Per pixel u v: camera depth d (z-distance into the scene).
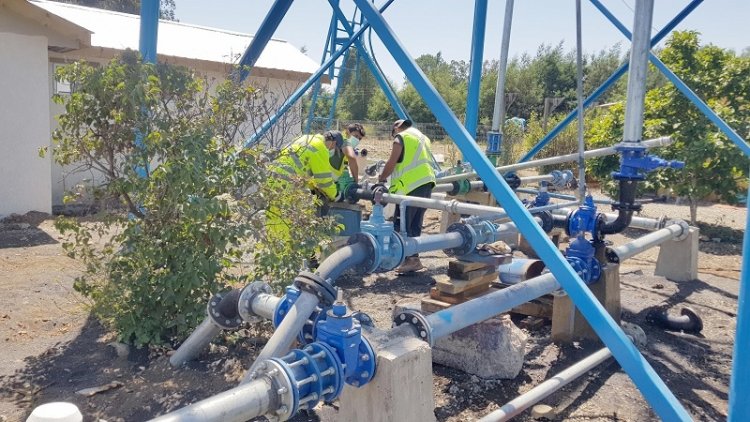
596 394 4.23
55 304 5.55
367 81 37.66
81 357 4.48
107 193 4.59
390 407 2.77
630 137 4.01
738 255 8.59
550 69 42.81
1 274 6.44
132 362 4.41
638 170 4.58
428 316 3.21
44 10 8.98
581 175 5.02
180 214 4.51
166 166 4.28
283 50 15.02
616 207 4.86
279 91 13.23
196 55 12.51
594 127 11.91
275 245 4.88
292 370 2.45
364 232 3.63
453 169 9.12
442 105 3.03
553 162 5.42
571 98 41.44
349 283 6.89
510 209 2.86
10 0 8.75
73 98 4.39
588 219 5.09
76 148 4.50
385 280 7.05
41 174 9.37
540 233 2.80
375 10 3.21
